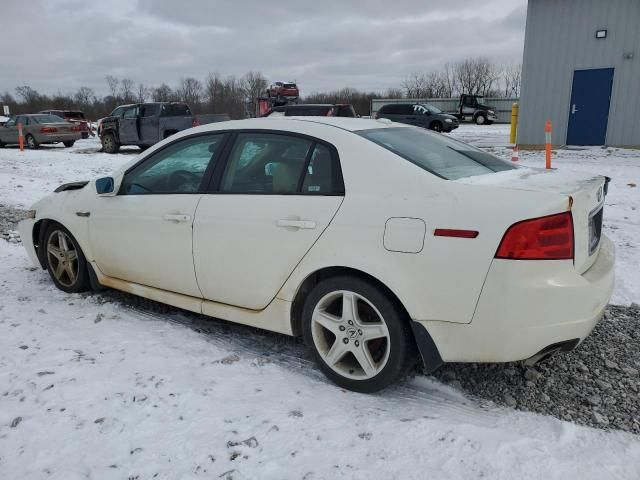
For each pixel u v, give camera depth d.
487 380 3.23
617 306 4.33
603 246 3.33
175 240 3.70
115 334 3.74
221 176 3.58
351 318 3.01
